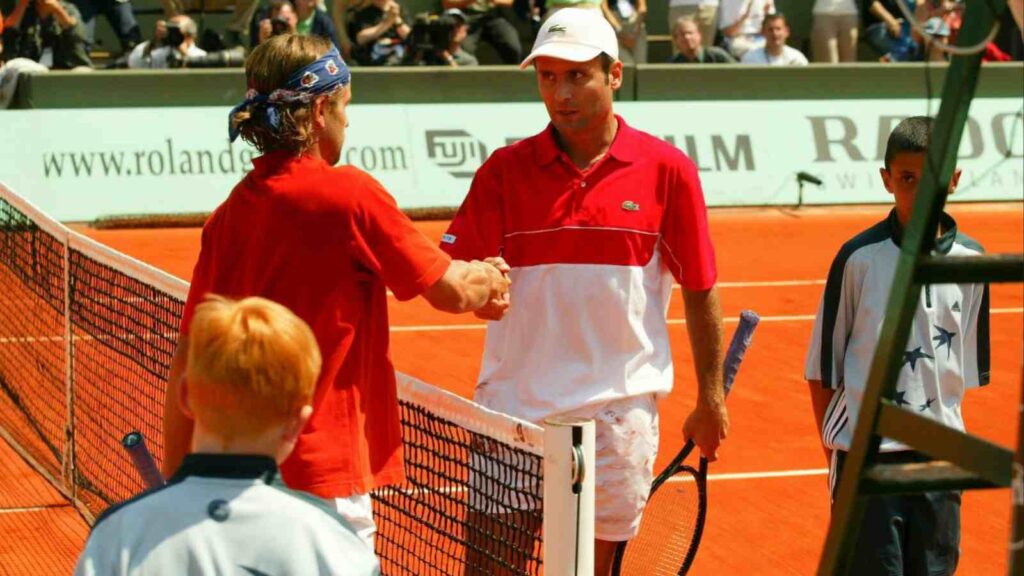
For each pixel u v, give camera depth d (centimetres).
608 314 749
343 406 585
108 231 2539
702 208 762
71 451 1187
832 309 735
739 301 2130
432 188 2720
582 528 571
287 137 584
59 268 1288
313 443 574
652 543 840
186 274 2212
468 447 668
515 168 757
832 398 753
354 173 586
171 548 412
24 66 2630
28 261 1397
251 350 413
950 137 480
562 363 756
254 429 420
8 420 1389
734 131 2898
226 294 592
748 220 2775
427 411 696
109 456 1116
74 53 2889
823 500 1241
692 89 2900
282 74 581
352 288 585
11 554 1062
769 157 2898
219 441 424
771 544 1127
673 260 764
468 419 662
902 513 725
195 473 423
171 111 2653
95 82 2638
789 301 2133
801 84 2950
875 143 2962
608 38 739
